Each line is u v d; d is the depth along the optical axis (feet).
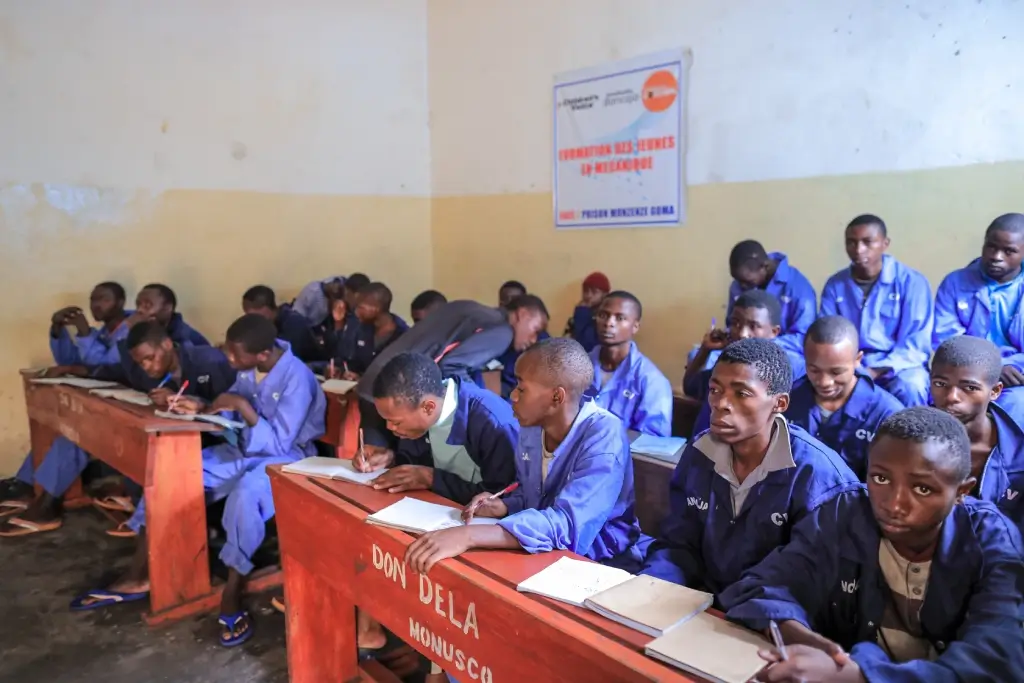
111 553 9.54
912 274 9.33
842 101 10.40
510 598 3.82
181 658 7.09
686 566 4.66
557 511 4.57
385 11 16.26
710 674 3.05
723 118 11.75
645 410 8.21
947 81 9.44
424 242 17.53
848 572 3.77
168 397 8.43
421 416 5.72
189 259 14.19
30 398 10.89
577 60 13.76
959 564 3.48
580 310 13.29
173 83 13.70
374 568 4.94
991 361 5.17
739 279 10.42
